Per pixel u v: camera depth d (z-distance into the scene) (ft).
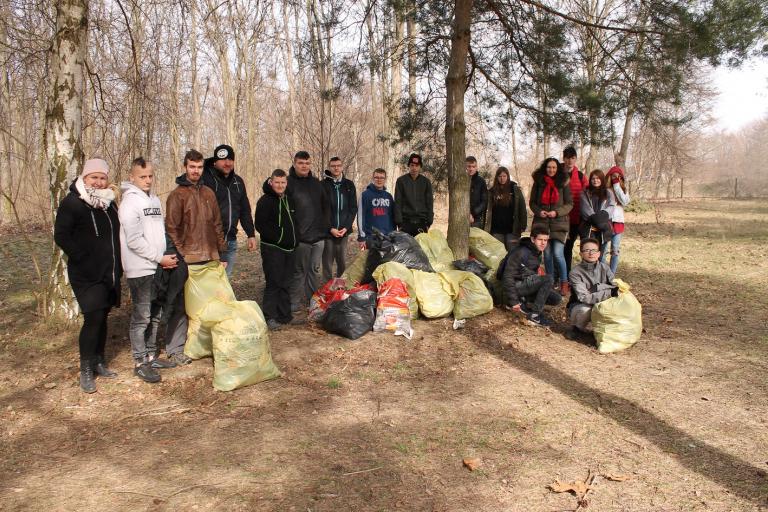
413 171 24.35
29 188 35.14
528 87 26.89
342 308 18.81
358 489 10.13
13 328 19.83
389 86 48.32
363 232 23.88
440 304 20.27
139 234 14.48
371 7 25.67
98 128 25.05
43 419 13.02
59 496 9.98
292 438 12.10
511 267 20.49
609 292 18.75
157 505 9.68
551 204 23.76
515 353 17.67
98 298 14.16
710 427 12.59
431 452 11.49
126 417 13.12
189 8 23.45
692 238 46.88
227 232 19.69
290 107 54.19
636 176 114.32
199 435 12.26
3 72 29.50
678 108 26.14
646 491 10.05
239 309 15.07
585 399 14.17
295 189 20.67
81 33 19.06
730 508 9.51
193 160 15.94
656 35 23.18
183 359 16.14
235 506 9.62
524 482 10.37
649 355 17.48
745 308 23.00
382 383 15.24
